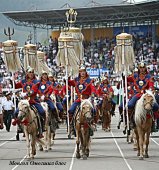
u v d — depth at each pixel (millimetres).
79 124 20688
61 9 70125
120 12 69438
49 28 79750
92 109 20750
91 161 20516
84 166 19219
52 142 26656
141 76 22328
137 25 74062
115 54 30297
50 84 24938
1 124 35625
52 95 28062
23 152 24188
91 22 74938
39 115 22000
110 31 76125
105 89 35938
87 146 21516
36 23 77750
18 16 73812
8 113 37312
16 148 26016
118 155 22359
